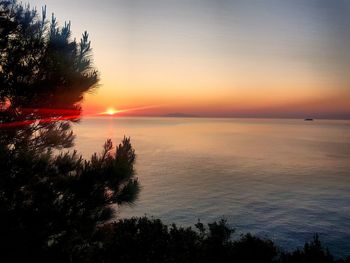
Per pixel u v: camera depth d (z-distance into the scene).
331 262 15.27
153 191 78.94
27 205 5.38
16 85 5.79
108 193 5.94
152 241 12.25
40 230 5.07
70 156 6.34
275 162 141.00
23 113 6.10
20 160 5.32
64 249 5.39
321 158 156.50
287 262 15.07
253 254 13.72
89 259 5.87
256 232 52.00
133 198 6.07
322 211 64.00
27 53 5.95
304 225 55.28
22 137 6.34
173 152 175.00
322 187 87.62
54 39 6.12
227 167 124.19
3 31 5.84
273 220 58.25
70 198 5.55
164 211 62.69
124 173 5.93
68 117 6.57
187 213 61.88
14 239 4.84
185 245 13.15
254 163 136.88
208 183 91.12
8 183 5.26
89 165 5.97
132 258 10.52
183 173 108.00
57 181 5.79
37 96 6.14
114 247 10.62
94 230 6.23
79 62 6.30
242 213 62.72
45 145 6.65
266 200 73.19
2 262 4.82
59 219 5.28
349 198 74.50
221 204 69.00
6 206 5.20
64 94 6.16
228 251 13.81
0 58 5.86
